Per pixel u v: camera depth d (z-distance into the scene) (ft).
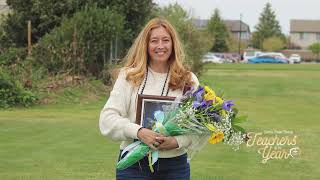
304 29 374.22
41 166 26.89
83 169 26.37
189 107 12.03
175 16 96.37
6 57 71.56
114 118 12.34
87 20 70.49
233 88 84.94
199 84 12.76
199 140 12.37
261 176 25.75
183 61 12.76
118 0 80.89
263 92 78.95
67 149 31.32
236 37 395.34
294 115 51.37
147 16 84.38
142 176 12.43
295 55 270.05
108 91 65.00
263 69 160.86
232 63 231.09
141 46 12.63
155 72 12.69
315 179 25.39
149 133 12.03
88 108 53.57
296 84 96.22
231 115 12.22
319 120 47.50
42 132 37.65
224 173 26.16
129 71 12.53
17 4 83.51
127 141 12.60
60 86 62.03
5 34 84.17
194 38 95.66
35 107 53.36
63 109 52.29
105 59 72.90
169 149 12.17
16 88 53.93
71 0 79.82
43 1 81.15
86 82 65.51
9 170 25.94
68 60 67.41
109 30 70.90
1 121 42.93
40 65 67.62
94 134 36.91
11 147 31.76
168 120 12.16
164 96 12.37
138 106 12.38
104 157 29.17
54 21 80.94
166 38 12.57
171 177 12.52
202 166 27.50
